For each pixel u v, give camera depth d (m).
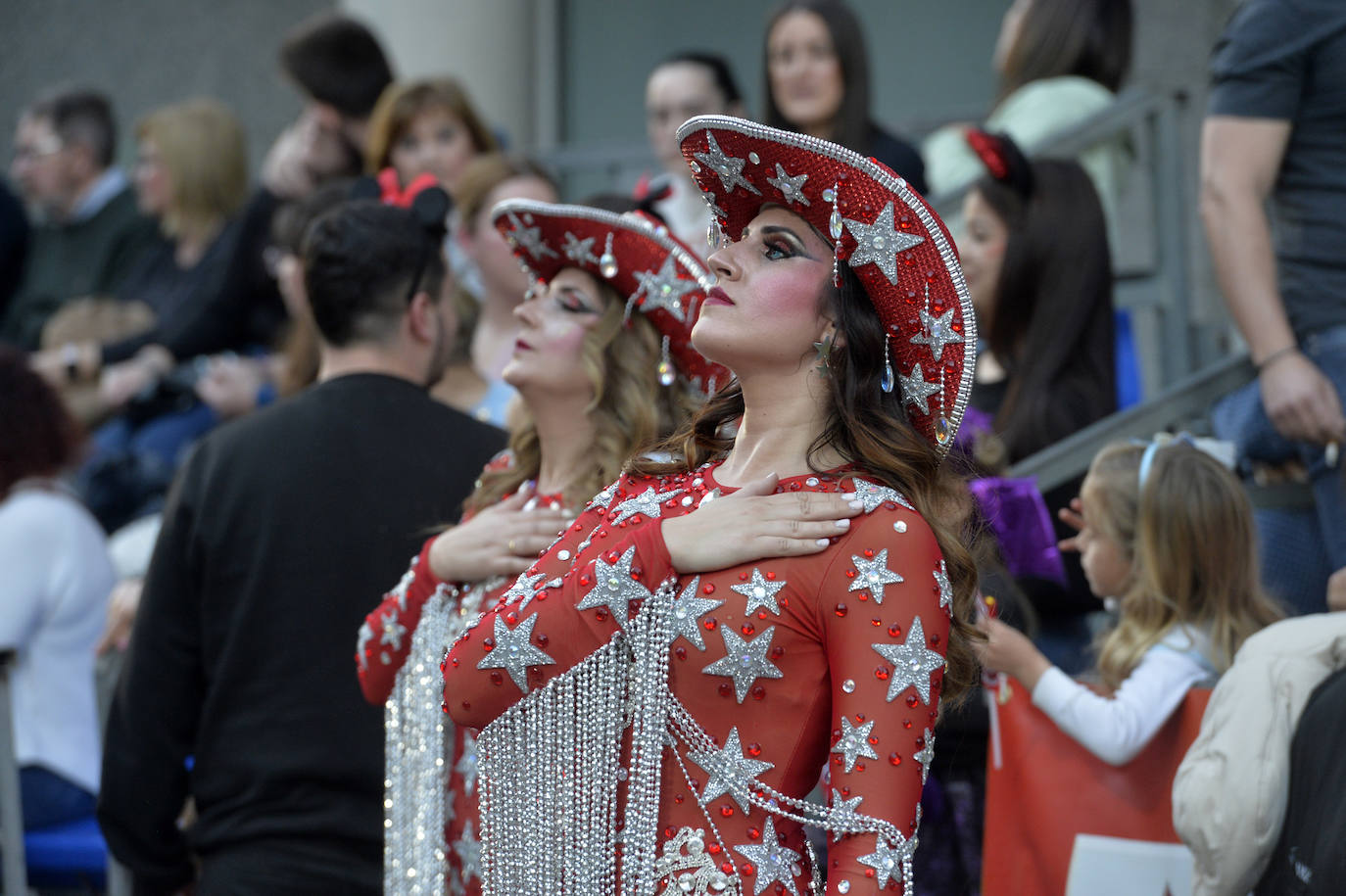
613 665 3.99
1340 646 4.77
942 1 14.16
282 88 16.20
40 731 7.74
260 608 5.40
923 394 4.00
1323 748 4.49
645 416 5.00
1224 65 6.70
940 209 8.64
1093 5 9.57
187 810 7.09
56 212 12.73
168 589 5.56
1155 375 9.09
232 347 11.18
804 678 3.77
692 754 3.85
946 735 6.35
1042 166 7.43
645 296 5.00
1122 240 10.03
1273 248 6.79
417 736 4.91
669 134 10.19
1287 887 4.51
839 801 3.63
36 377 8.14
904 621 3.68
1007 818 5.59
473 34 13.50
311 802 5.30
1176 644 5.59
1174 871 5.33
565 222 4.99
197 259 11.55
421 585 4.95
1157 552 5.70
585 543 4.22
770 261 3.98
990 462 6.52
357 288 5.71
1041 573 6.22
